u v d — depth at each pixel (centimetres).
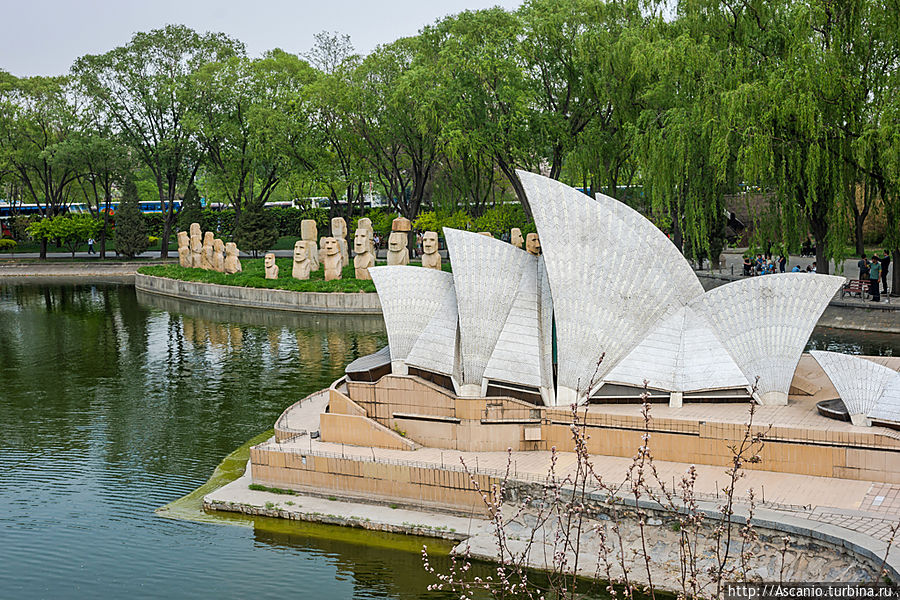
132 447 3272
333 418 2791
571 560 2133
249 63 8525
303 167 8275
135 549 2378
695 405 2659
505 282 2889
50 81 9725
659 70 4941
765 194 4803
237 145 8662
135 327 5938
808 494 2205
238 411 3694
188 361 4728
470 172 7738
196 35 9012
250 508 2581
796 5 4259
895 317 4525
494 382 2805
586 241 2792
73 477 2966
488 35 6756
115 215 9719
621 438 2555
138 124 9181
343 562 2259
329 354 4734
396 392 2770
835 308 4759
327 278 6531
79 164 9481
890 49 4225
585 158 6138
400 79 6912
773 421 2456
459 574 2155
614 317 2742
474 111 6756
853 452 2303
